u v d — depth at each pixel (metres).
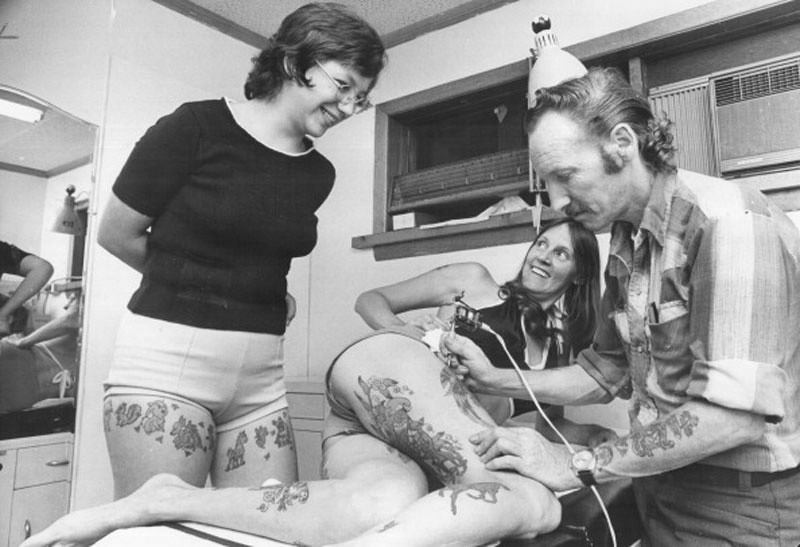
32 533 1.47
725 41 1.57
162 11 1.96
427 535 0.62
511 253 1.80
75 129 1.69
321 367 2.29
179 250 1.04
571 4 1.77
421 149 2.24
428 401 0.89
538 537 0.75
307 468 1.88
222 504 0.77
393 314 1.64
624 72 1.71
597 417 1.51
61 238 1.62
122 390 0.99
